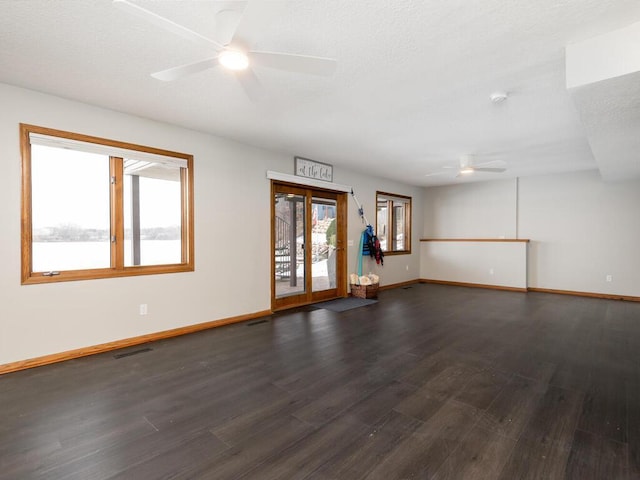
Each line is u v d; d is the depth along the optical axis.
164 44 2.14
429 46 2.14
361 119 3.47
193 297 3.87
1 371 2.69
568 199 6.21
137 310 3.44
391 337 3.61
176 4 1.75
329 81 2.63
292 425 1.97
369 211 6.50
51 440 1.82
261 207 4.60
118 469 1.60
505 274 6.78
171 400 2.26
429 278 7.91
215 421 2.01
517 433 1.88
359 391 2.39
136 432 1.90
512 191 6.81
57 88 2.79
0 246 2.70
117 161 3.34
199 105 3.13
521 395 2.32
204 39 1.65
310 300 5.39
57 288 2.97
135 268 3.45
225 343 3.44
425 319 4.38
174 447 1.77
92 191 3.23
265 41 2.08
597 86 2.12
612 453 1.70
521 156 4.97
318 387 2.45
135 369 2.79
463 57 2.27
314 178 5.30
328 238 5.76
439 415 2.07
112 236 3.33
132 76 2.57
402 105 3.10
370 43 2.11
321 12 1.80
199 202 3.92
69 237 3.12
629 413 2.09
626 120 2.78
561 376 2.63
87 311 3.13
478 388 2.43
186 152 3.80
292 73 2.49
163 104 3.11
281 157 4.86
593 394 2.34
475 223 7.33
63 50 2.21
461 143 4.31
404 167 5.85
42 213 2.98
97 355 3.12
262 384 2.50
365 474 1.56
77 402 2.24
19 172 2.79
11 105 2.74
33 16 1.84
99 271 3.21
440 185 7.81
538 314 4.64
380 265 6.80
